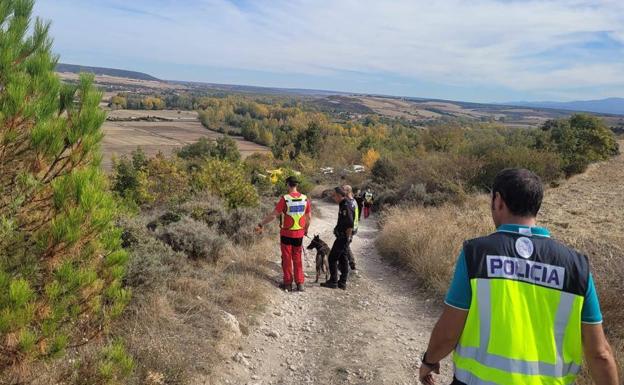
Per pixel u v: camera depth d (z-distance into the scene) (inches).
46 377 122.8
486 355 79.3
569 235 401.4
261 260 349.1
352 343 228.5
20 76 120.0
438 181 770.2
